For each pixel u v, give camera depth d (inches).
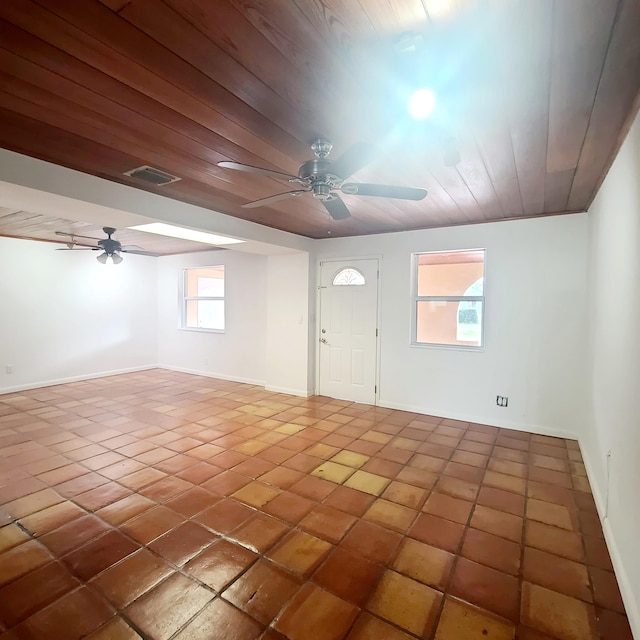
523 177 104.3
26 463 125.3
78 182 101.0
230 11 46.0
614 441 85.0
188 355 274.4
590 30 48.7
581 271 144.9
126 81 60.7
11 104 67.6
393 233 184.5
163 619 65.7
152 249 257.9
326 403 197.0
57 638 61.9
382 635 63.3
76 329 244.5
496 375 162.9
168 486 111.1
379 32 49.6
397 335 186.2
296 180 82.2
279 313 217.3
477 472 121.6
